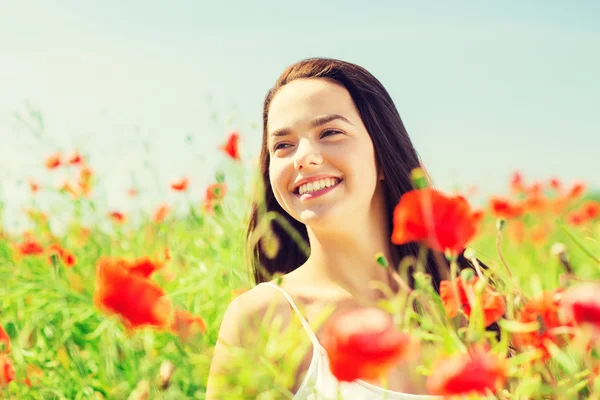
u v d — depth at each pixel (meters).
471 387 1.00
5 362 1.85
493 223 4.29
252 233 2.37
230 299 2.45
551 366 1.30
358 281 1.94
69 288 2.73
